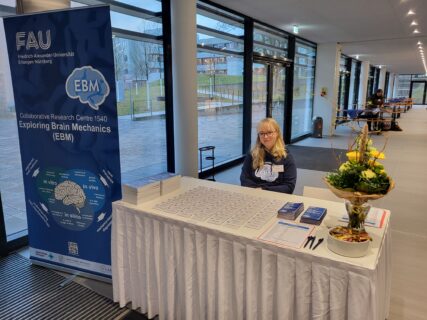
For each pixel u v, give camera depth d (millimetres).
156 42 4418
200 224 1771
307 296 1495
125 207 2070
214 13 5340
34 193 2682
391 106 13734
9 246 3025
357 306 1361
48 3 2496
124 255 2156
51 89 2428
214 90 5703
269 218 1856
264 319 1626
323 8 5512
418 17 6211
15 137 3135
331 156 7289
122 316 2170
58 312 2232
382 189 1387
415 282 2523
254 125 7117
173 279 1935
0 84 2914
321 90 10359
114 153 2326
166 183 2297
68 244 2646
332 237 1462
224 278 1722
